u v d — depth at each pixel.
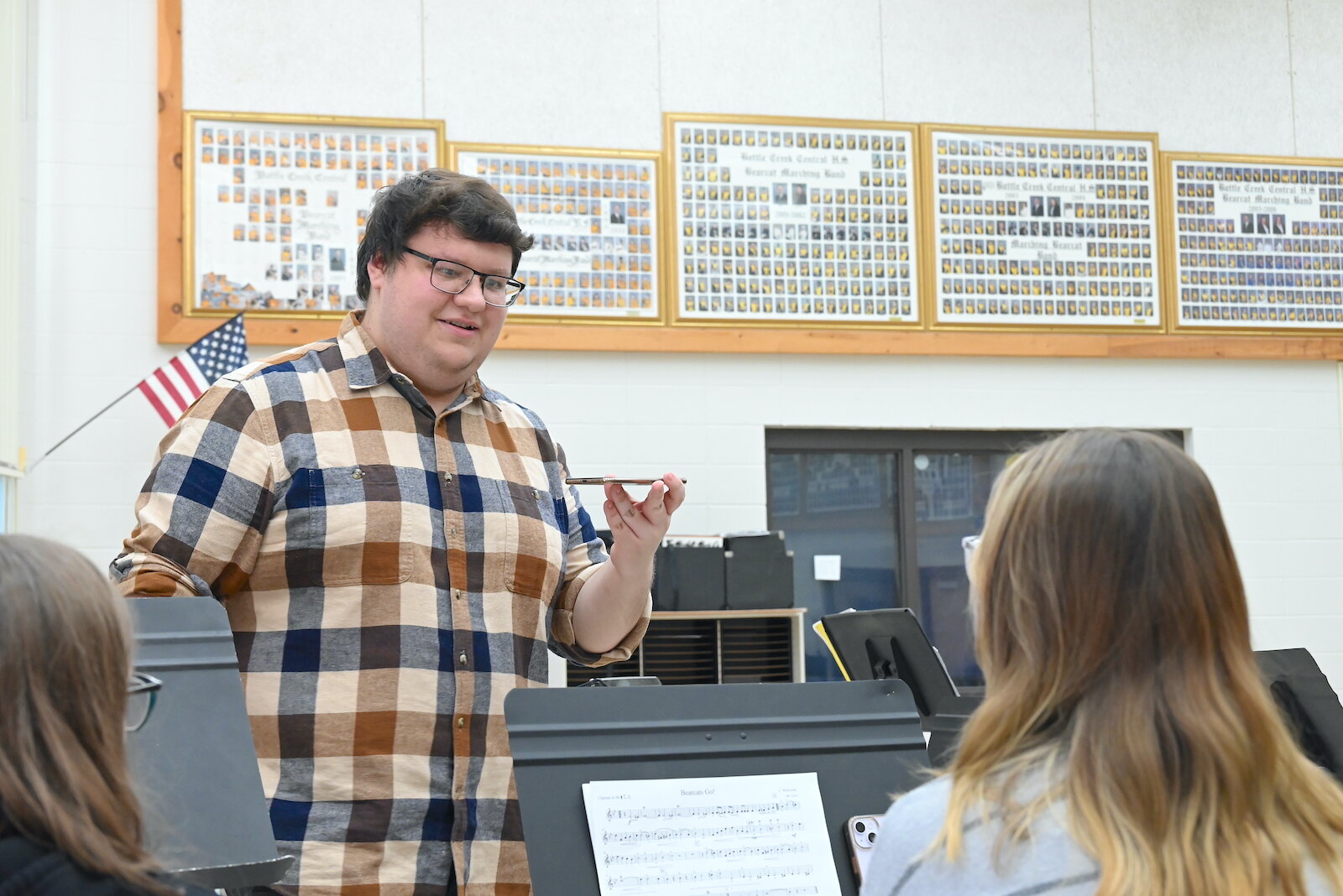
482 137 4.44
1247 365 4.89
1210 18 5.00
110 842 0.89
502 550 1.71
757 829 1.45
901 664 2.49
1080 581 0.93
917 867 0.93
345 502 1.62
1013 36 4.85
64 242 4.12
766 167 4.61
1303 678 2.08
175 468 1.58
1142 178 4.86
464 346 1.70
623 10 4.59
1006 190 4.76
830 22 4.73
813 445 4.65
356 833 1.53
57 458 4.05
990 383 4.72
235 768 1.35
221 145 4.23
